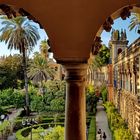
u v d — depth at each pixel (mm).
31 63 63375
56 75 66812
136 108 24016
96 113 48125
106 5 5555
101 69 71875
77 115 5555
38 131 33438
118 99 41812
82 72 5617
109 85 56719
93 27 5590
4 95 52500
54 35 5641
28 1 5625
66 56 5598
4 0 5613
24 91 55562
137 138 23016
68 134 5586
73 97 5562
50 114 46188
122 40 55219
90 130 32469
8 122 37719
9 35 45219
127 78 31359
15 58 66688
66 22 5609
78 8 5582
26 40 45469
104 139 30375
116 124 31156
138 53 23078
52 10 5617
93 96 46406
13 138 34469
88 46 5602
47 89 49594
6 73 64562
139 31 7797
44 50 66688
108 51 72062
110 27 5891
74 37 5602
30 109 49562
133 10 5914
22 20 44281
